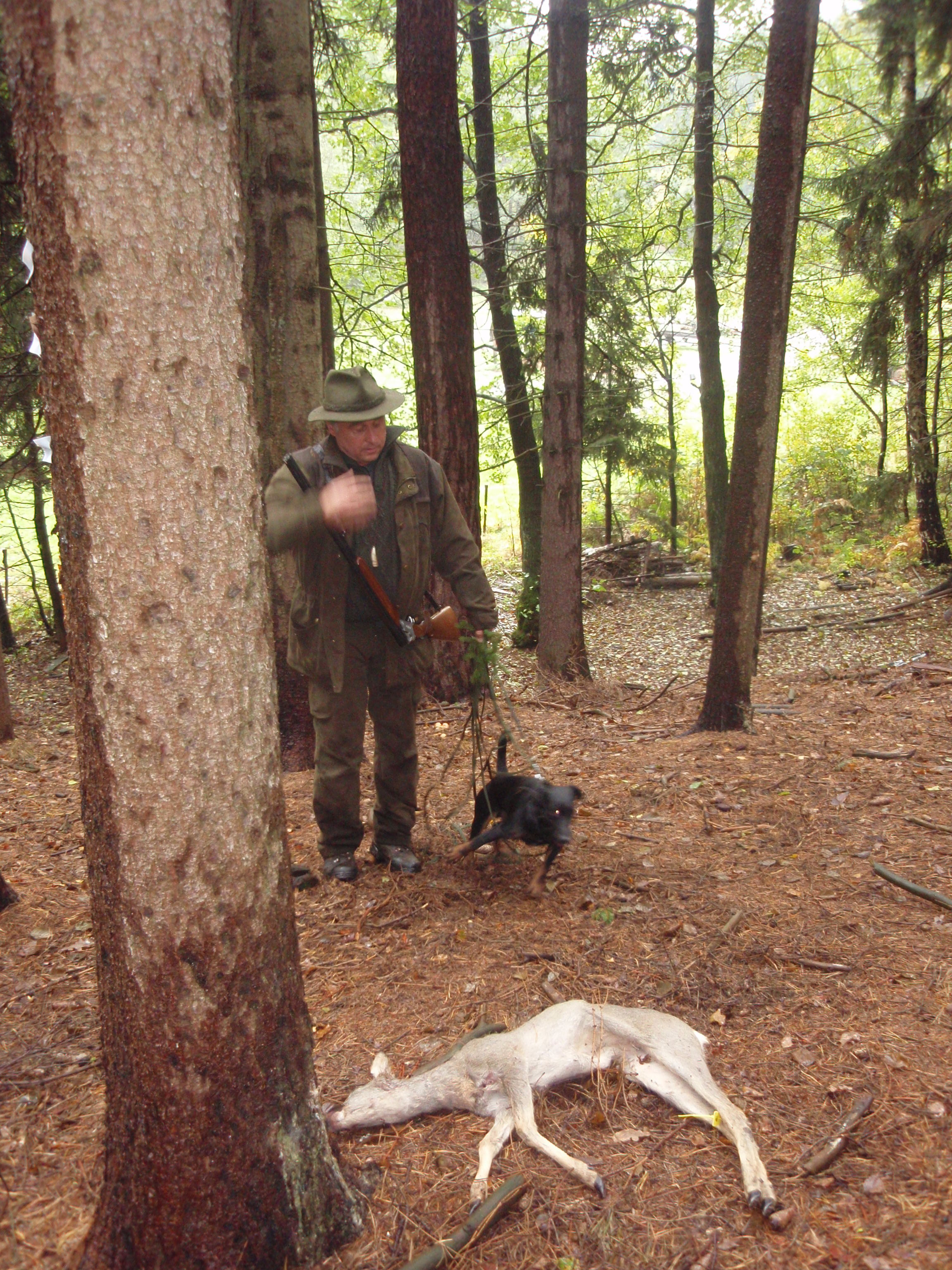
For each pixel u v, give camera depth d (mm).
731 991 3143
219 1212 1961
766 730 6996
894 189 8258
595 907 3881
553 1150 2348
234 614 1896
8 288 7668
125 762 1834
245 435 1904
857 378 19078
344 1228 2143
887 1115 2455
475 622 4160
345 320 12930
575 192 9539
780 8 6004
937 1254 1978
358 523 2875
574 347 9727
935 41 3068
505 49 12789
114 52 1634
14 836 5145
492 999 3164
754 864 4258
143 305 1719
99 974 1978
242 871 1943
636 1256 2059
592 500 19906
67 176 1664
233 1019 1949
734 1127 2336
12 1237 2117
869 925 3561
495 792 4207
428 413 8703
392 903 3984
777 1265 2010
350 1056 2887
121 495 1763
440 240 8375
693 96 11758
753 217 6352
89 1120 2547
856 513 17641
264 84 5910
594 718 8555
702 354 12820
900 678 8938
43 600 16047
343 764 4094
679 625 13828
